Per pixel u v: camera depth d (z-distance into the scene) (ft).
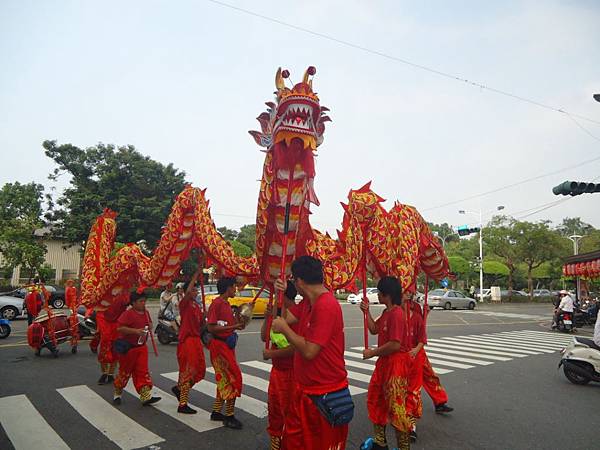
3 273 100.53
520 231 120.47
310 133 12.57
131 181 90.17
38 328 30.83
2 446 14.38
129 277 22.91
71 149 91.56
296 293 13.05
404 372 13.78
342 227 16.30
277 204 13.44
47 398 20.04
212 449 14.26
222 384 16.31
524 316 81.76
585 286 75.25
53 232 92.89
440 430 16.62
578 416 18.52
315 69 12.71
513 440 15.60
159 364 28.63
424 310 17.65
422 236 18.35
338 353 9.50
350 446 15.11
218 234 17.19
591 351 24.36
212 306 16.63
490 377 26.35
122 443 14.69
